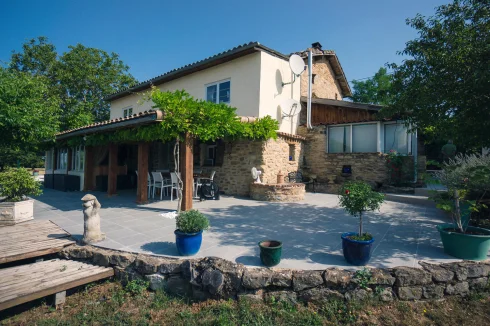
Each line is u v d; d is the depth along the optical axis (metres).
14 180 6.04
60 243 4.61
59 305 3.59
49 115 11.22
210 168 11.03
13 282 3.55
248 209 7.55
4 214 5.77
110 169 9.70
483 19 4.68
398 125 10.34
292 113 11.16
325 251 4.20
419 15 5.33
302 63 10.98
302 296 3.31
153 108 6.25
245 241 4.67
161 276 3.71
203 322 3.09
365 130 10.83
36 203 8.48
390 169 9.94
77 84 21.06
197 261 3.64
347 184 3.96
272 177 10.05
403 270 3.36
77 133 9.31
